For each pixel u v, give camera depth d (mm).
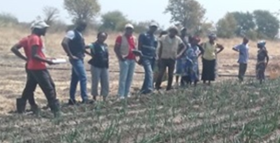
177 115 16422
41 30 16250
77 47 18000
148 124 14812
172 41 22078
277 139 13070
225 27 94000
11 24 65812
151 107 17250
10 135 13656
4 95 21781
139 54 20188
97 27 84062
